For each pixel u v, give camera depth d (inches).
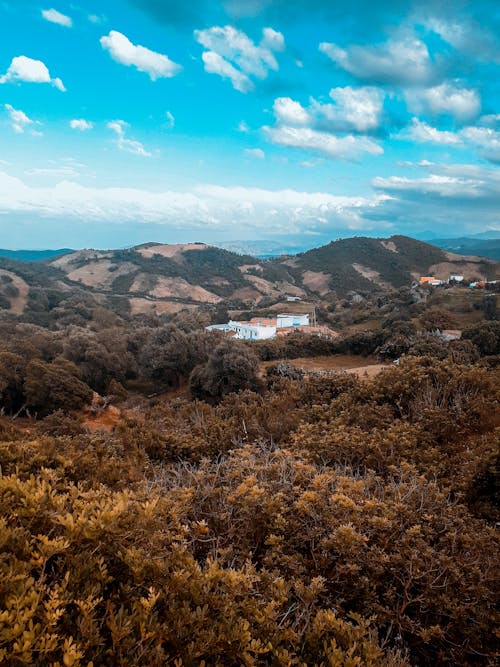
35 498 94.2
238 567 129.3
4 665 60.4
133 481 258.1
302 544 137.4
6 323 2100.1
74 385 1003.9
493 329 1875.0
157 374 1604.3
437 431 338.3
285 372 1309.1
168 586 85.3
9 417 1027.9
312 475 192.2
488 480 226.4
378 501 160.2
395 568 125.9
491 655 111.5
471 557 139.4
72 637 62.9
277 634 85.3
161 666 69.4
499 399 370.3
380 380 467.5
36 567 80.0
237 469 190.9
